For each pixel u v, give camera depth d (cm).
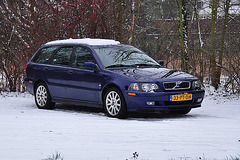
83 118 859
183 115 993
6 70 1521
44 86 1109
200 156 459
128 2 1683
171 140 584
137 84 881
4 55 1516
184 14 1582
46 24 1502
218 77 1536
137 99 875
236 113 1044
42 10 1498
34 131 659
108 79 927
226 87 1451
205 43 1585
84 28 1516
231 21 1480
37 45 1475
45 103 1106
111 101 919
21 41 1530
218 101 1273
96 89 959
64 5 1489
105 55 998
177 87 904
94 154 474
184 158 446
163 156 461
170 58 1698
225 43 1477
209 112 1070
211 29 1527
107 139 589
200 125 764
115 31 1551
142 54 1059
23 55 1501
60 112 1010
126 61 998
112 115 917
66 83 1037
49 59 1112
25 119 820
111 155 468
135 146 531
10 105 1212
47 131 659
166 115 987
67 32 1495
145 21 2027
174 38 1695
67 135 622
